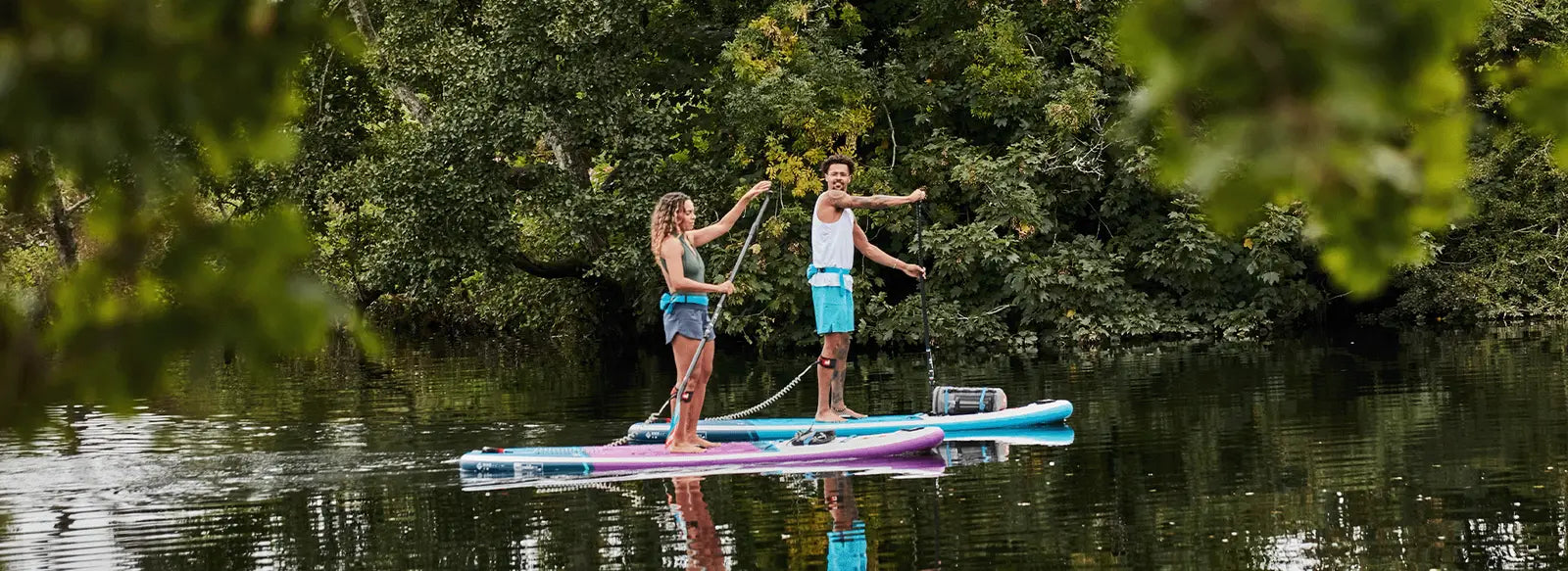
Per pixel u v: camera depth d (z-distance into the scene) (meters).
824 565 5.55
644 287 18.95
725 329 17.66
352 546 6.11
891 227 17.97
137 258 1.29
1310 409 9.88
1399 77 1.11
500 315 22.75
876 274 19.14
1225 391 11.37
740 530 6.27
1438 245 18.70
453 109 16.44
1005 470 7.75
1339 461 7.62
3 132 1.21
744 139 17.55
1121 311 18.27
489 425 10.41
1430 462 7.47
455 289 23.94
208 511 6.95
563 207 16.88
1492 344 15.12
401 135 17.16
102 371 1.26
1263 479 7.18
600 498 7.20
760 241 17.62
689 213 8.56
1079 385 12.41
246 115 1.31
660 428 9.42
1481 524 5.93
